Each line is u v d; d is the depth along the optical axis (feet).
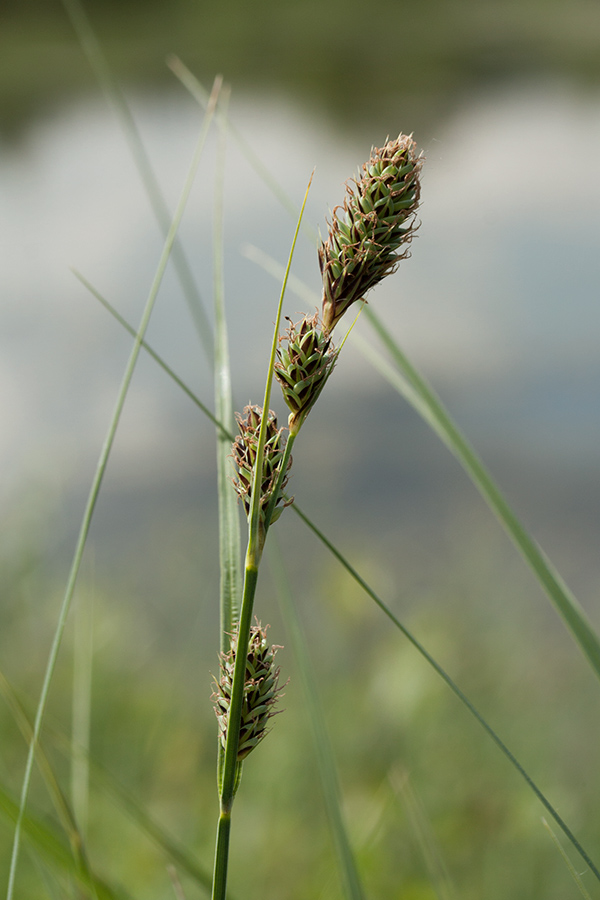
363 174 1.07
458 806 2.20
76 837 1.20
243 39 25.03
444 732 2.56
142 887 1.86
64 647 3.06
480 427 5.70
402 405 6.38
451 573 3.87
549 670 3.06
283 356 1.06
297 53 22.50
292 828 2.16
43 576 3.41
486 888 1.93
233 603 1.08
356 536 4.40
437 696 2.74
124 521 4.73
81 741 1.44
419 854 1.99
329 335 1.07
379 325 1.32
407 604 3.53
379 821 1.69
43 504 3.23
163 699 2.86
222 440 1.14
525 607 3.51
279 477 1.05
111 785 1.29
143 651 3.23
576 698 2.81
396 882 1.91
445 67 19.60
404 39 24.39
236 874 2.02
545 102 15.17
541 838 2.09
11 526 3.15
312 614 3.47
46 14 27.09
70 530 4.60
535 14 27.58
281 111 15.39
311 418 6.22
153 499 5.01
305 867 2.01
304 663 1.27
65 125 16.88
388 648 2.99
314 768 2.42
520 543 1.26
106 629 3.16
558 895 1.95
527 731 2.59
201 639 3.33
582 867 2.03
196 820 2.26
